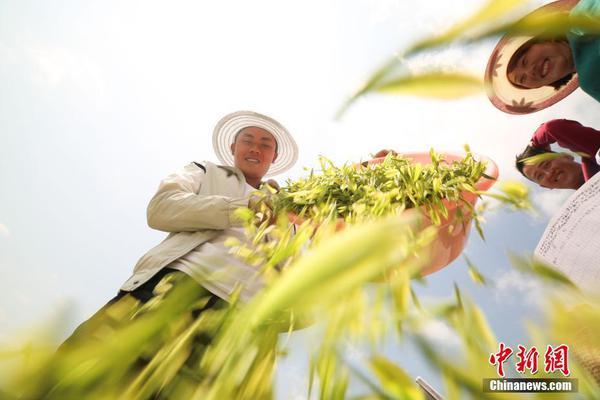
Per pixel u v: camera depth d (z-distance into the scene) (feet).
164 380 0.46
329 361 0.45
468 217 1.47
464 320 0.46
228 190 3.64
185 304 0.51
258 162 4.09
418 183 1.62
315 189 1.93
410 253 0.43
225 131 4.49
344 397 0.44
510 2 0.37
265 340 0.46
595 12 0.38
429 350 0.44
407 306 0.46
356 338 0.45
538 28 0.37
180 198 3.05
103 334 0.44
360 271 0.30
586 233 0.76
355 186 1.92
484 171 1.86
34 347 0.31
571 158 3.75
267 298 0.32
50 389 0.33
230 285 1.52
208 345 0.52
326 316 0.44
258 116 4.17
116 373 0.39
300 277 0.30
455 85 0.36
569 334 0.39
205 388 0.46
